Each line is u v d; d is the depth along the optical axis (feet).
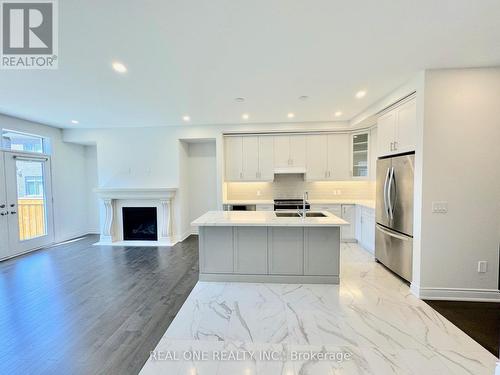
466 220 8.97
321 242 10.67
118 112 13.89
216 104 12.53
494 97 8.68
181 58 7.72
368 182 18.45
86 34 6.38
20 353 6.57
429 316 8.11
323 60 7.98
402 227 10.56
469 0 5.26
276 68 8.50
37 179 16.30
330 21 5.97
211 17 5.75
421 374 5.76
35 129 15.98
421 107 8.93
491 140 8.76
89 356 6.44
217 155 17.54
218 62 8.02
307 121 16.75
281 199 19.03
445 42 6.98
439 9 5.55
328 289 10.15
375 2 5.31
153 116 14.96
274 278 10.85
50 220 17.12
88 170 20.38
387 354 6.39
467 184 8.90
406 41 6.92
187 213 19.65
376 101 12.19
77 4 5.24
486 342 6.83
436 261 9.16
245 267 10.96
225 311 8.52
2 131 14.07
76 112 13.76
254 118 15.70
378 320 7.91
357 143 17.31
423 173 9.02
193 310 8.61
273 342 6.89
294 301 9.18
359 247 15.85
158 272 12.26
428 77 8.75
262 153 18.04
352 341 6.91
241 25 6.09
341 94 11.18
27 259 14.23
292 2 5.28
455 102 8.77
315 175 17.79
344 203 16.93
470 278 9.07
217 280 11.08
